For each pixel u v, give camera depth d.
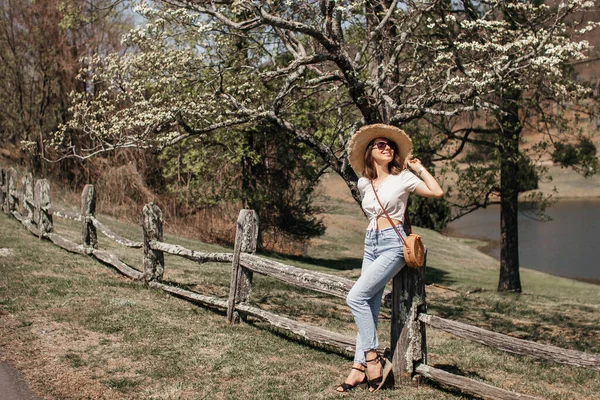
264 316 6.56
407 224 5.02
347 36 12.06
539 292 22.09
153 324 6.60
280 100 10.26
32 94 27.00
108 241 14.62
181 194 22.92
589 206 58.88
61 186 24.72
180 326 6.62
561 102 15.12
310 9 9.16
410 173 4.85
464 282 23.14
